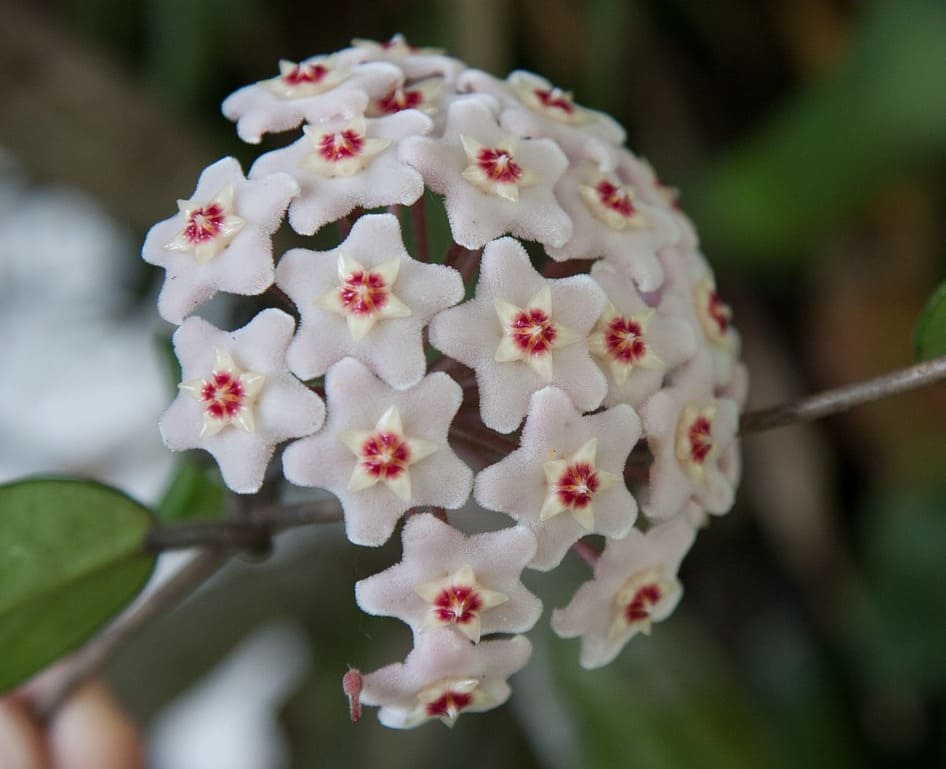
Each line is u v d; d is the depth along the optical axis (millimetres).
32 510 267
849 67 316
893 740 325
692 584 337
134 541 271
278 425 247
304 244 310
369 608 249
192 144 324
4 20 312
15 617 270
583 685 301
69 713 310
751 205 319
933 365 254
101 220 361
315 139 255
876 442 332
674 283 260
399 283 248
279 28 332
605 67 321
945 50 309
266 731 338
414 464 246
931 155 314
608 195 258
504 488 247
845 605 328
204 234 252
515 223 252
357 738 323
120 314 372
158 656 328
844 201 318
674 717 300
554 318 250
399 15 332
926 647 320
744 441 328
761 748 299
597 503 250
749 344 333
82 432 372
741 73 347
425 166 252
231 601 332
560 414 248
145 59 339
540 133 260
